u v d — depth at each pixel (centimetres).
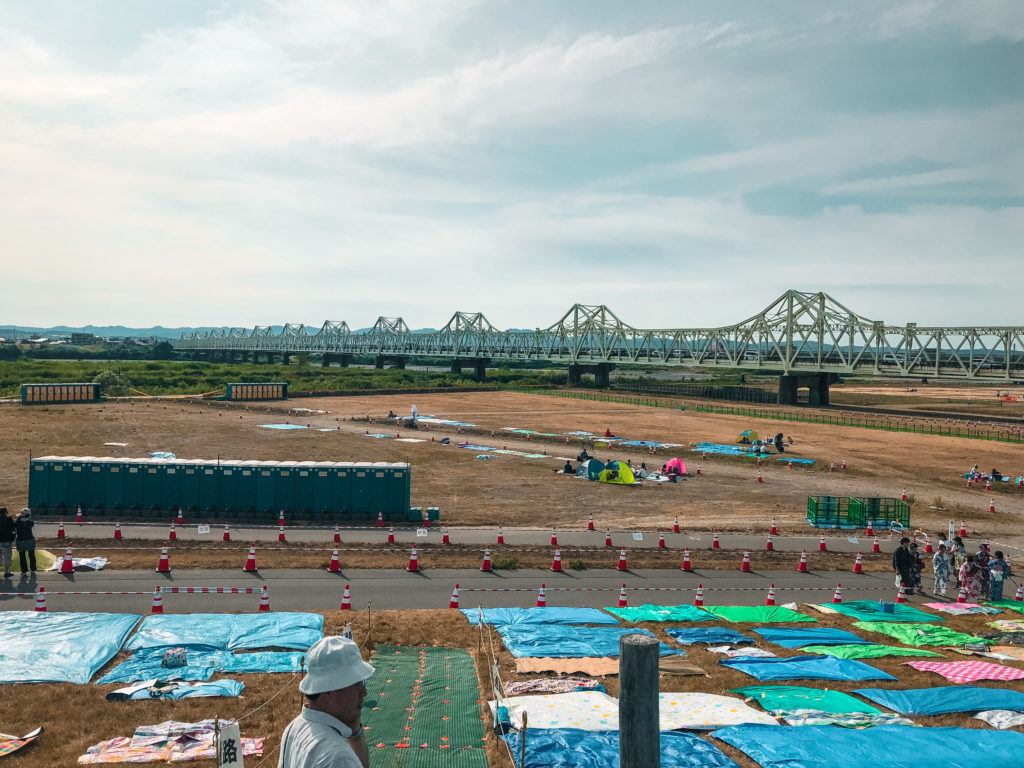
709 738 1581
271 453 7350
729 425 10769
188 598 2902
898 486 6644
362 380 18062
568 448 8338
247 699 1805
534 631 2416
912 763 1432
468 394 15638
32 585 3038
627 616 2733
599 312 19525
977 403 15988
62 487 4669
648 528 4744
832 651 2327
